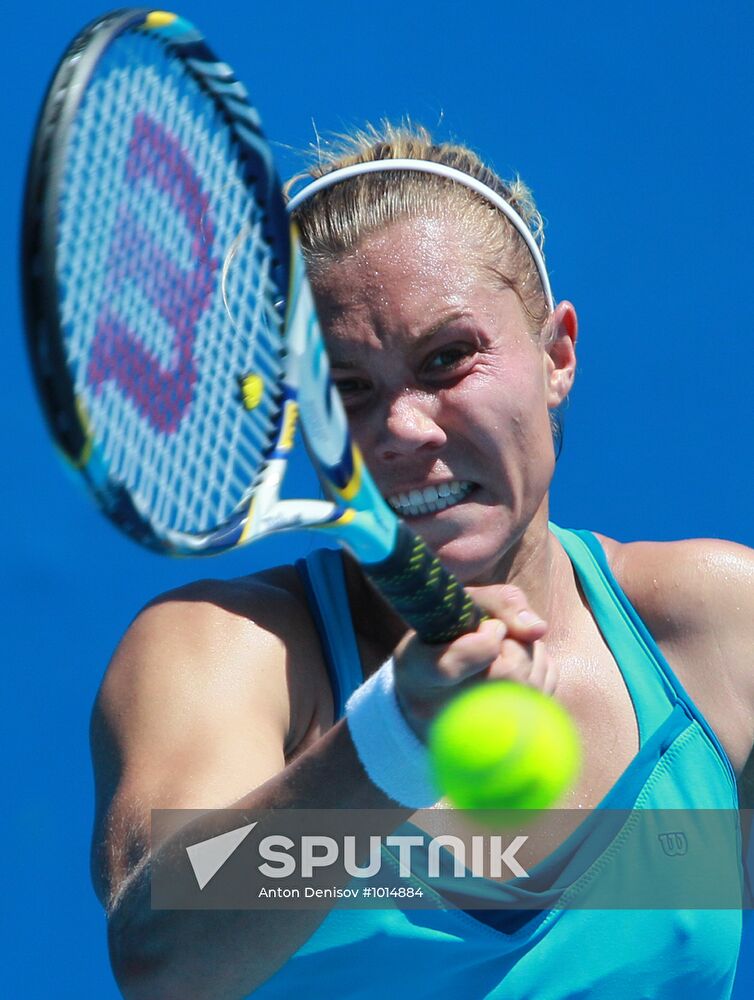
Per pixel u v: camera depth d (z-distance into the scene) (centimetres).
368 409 743
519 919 735
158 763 671
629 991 759
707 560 836
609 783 781
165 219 528
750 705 819
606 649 821
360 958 718
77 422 424
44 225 412
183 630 720
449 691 549
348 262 739
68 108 418
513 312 766
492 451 743
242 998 667
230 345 630
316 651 752
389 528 545
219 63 538
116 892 646
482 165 809
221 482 585
